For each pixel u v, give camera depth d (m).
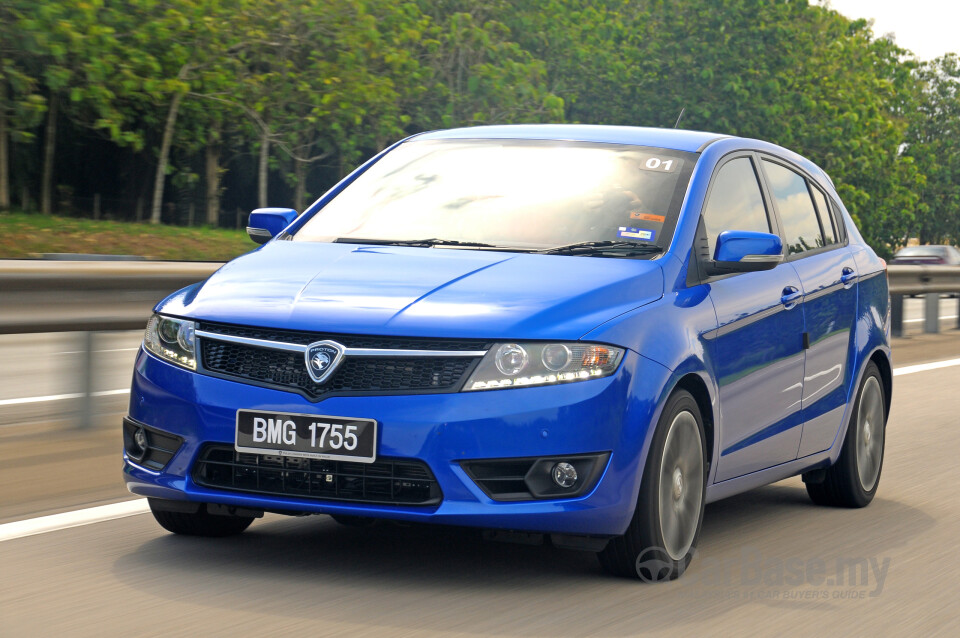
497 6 48.94
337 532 5.11
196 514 4.82
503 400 4.08
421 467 4.08
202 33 40.41
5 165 41.06
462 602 4.08
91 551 4.64
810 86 52.72
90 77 36.69
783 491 6.79
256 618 3.80
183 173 44.50
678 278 4.77
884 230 64.88
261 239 5.59
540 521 4.12
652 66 51.06
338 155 54.06
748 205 5.62
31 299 7.22
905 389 11.42
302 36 43.31
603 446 4.17
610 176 5.27
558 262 4.64
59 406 8.50
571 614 4.00
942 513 6.21
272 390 4.18
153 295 8.09
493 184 5.32
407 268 4.55
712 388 4.75
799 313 5.60
